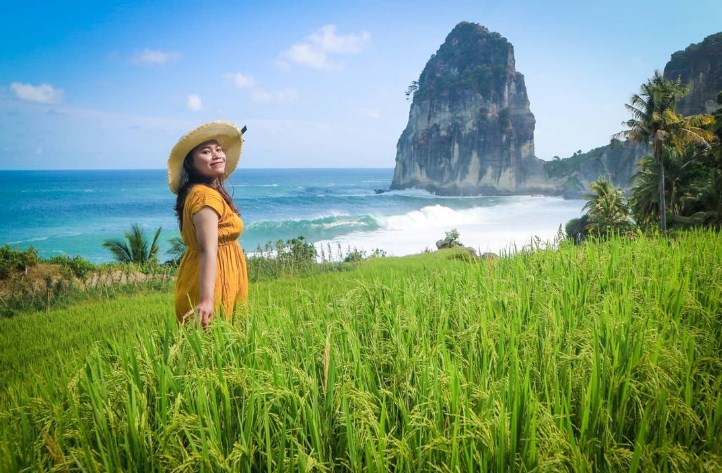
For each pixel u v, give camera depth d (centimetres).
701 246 589
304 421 211
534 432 185
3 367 654
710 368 258
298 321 333
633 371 238
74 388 240
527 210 14150
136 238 2891
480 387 219
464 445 188
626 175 18975
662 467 190
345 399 200
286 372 246
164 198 14112
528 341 279
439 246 4900
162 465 197
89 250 6750
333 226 8250
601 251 591
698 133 4506
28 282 1811
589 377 234
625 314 303
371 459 181
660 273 446
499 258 576
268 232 7800
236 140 384
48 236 7756
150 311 1022
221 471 188
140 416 210
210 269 332
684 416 213
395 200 15312
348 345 280
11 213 10756
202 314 322
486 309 345
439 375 226
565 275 459
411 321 306
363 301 368
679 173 4975
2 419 225
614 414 221
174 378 238
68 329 921
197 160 363
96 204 12462
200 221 335
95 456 202
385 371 263
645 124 4578
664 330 272
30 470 194
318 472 187
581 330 284
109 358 300
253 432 211
